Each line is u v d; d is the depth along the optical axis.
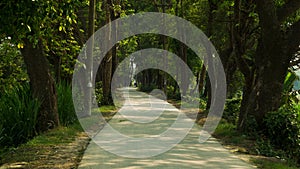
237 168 8.78
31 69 14.19
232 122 19.12
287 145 12.27
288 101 15.42
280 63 13.62
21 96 13.73
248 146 11.95
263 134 13.13
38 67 14.20
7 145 11.88
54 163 9.03
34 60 14.16
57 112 14.74
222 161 9.55
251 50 18.81
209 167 8.81
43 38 13.96
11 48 18.73
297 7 13.84
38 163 9.02
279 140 12.55
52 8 7.26
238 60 15.93
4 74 19.72
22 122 12.63
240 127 14.40
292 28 13.66
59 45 18.11
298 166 10.23
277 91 13.67
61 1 7.49
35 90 14.17
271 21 13.52
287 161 10.41
